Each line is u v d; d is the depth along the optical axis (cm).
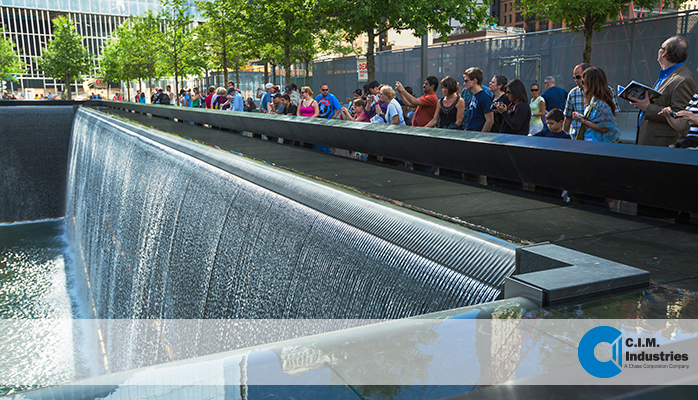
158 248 727
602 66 1454
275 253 426
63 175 2147
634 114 1349
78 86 7206
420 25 1366
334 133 687
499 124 603
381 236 311
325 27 1541
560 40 1582
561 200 403
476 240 256
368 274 311
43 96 6900
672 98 436
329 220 364
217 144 816
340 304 333
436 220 296
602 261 191
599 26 1307
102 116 1452
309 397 97
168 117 1428
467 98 743
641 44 1355
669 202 328
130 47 3731
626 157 336
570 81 1568
